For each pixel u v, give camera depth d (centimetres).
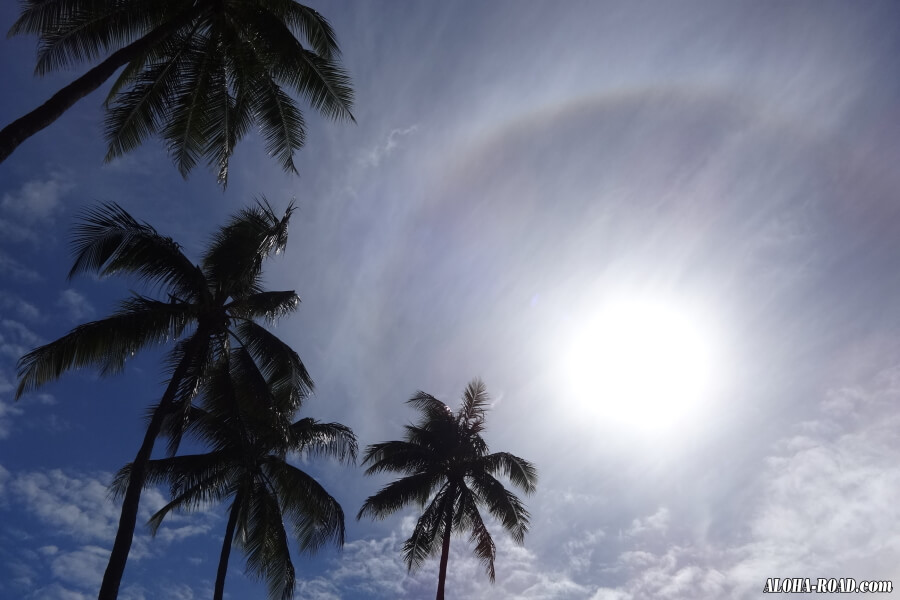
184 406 2127
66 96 1421
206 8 1795
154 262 2227
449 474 3862
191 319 2256
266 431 2830
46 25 1778
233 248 2377
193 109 2014
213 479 2903
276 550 2908
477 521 3759
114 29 1867
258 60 1933
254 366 2348
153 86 1967
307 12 1980
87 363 2091
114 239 2172
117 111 1975
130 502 1880
